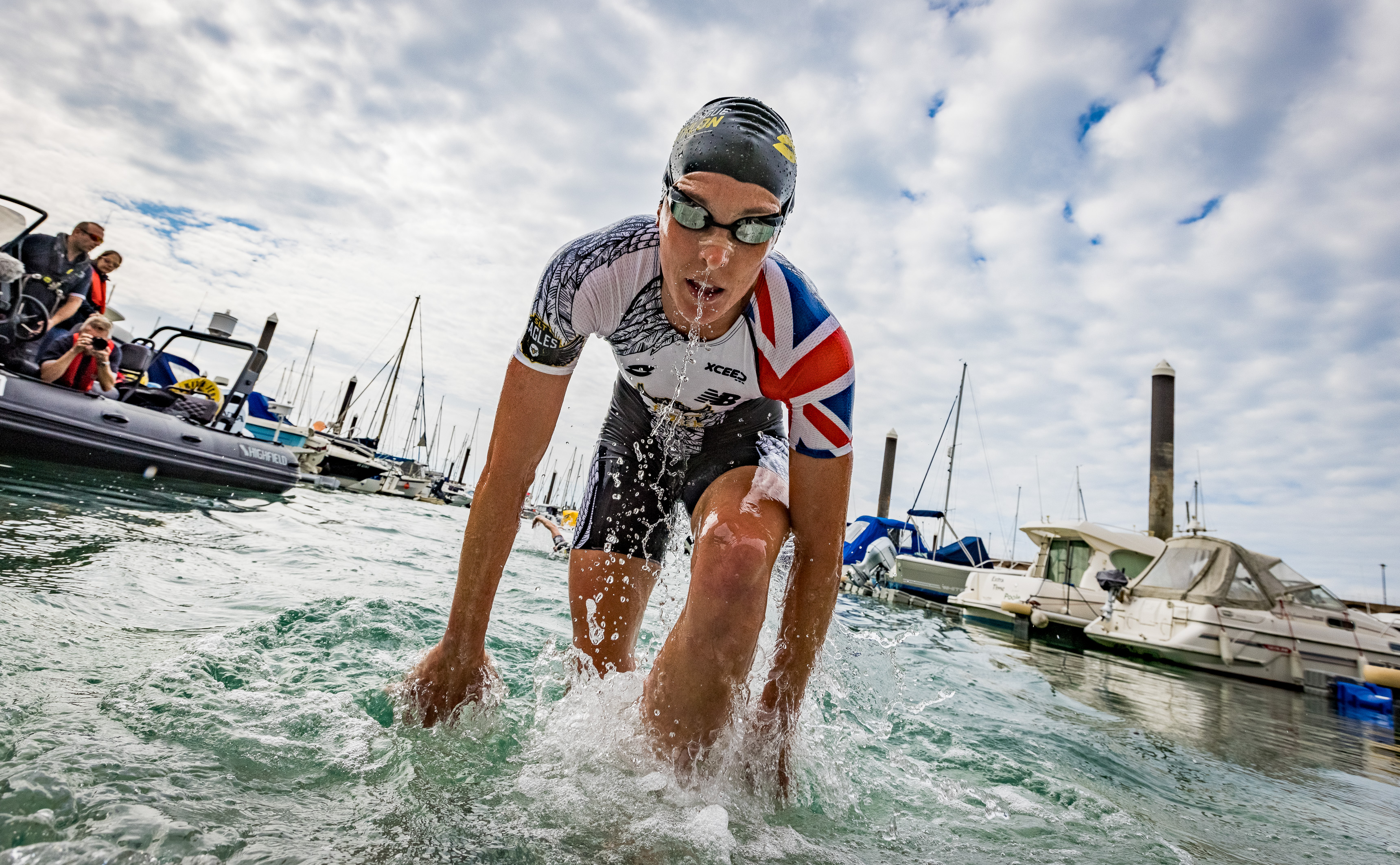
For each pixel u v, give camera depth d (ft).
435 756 4.71
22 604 6.37
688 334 6.00
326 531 19.85
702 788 4.76
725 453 7.06
